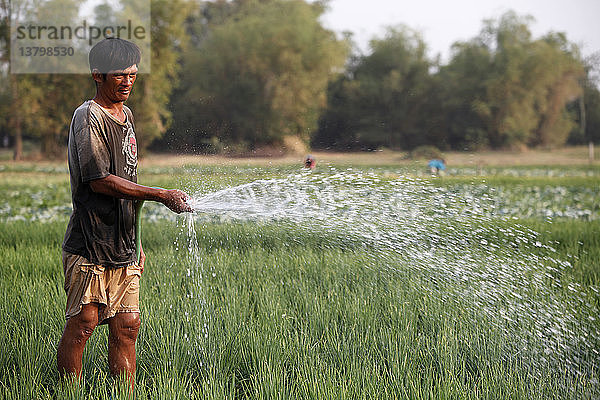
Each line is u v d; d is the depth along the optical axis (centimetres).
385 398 565
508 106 8844
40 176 4103
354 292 877
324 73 7862
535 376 616
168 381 558
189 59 7575
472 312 766
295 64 7469
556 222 1653
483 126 9025
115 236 540
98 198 531
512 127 8794
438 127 9244
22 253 1169
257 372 632
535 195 2603
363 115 9106
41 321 731
